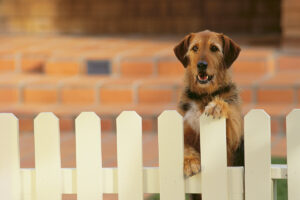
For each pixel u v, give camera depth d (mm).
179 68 9672
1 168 3943
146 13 13141
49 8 13562
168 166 3803
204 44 4109
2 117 3904
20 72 10586
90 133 3842
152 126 8266
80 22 13547
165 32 13055
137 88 9031
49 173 3906
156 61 9773
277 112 7871
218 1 12578
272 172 3723
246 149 3721
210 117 3742
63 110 8695
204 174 3779
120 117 3807
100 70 10008
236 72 9508
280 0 12117
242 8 12422
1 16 13656
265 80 8836
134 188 3840
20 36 13328
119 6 13305
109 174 3885
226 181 3770
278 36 11703
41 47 11188
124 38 12844
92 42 12031
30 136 8312
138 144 3807
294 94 8445
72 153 7039
